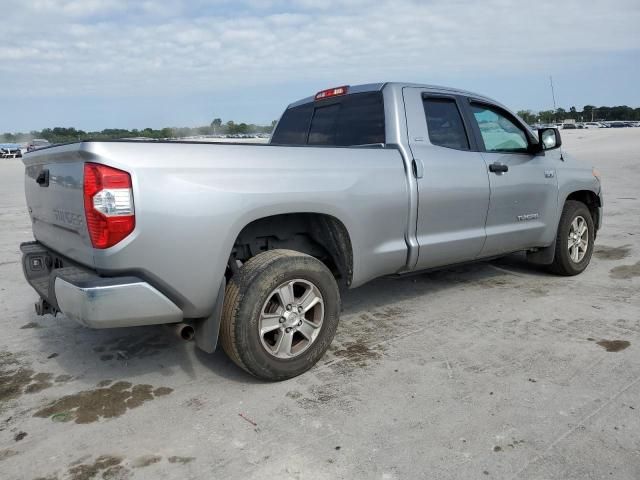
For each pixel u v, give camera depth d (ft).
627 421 9.18
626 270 19.01
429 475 7.91
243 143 10.49
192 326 10.50
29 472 8.24
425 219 13.47
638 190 41.81
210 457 8.50
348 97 14.75
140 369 11.89
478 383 10.71
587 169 19.07
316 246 12.98
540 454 8.33
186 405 10.19
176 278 9.59
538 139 16.46
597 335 13.01
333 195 11.48
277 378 10.91
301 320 11.10
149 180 9.15
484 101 15.79
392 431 9.08
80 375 11.64
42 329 14.49
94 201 8.91
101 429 9.42
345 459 8.34
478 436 8.86
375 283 18.13
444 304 15.76
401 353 12.29
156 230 9.21
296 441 8.87
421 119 13.87
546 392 10.25
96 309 8.97
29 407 10.27
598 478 7.75
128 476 8.09
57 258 11.28
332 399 10.23
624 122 312.50
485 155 15.17
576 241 18.40
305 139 15.99
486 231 15.07
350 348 12.66
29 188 12.46
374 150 12.64
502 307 15.34
